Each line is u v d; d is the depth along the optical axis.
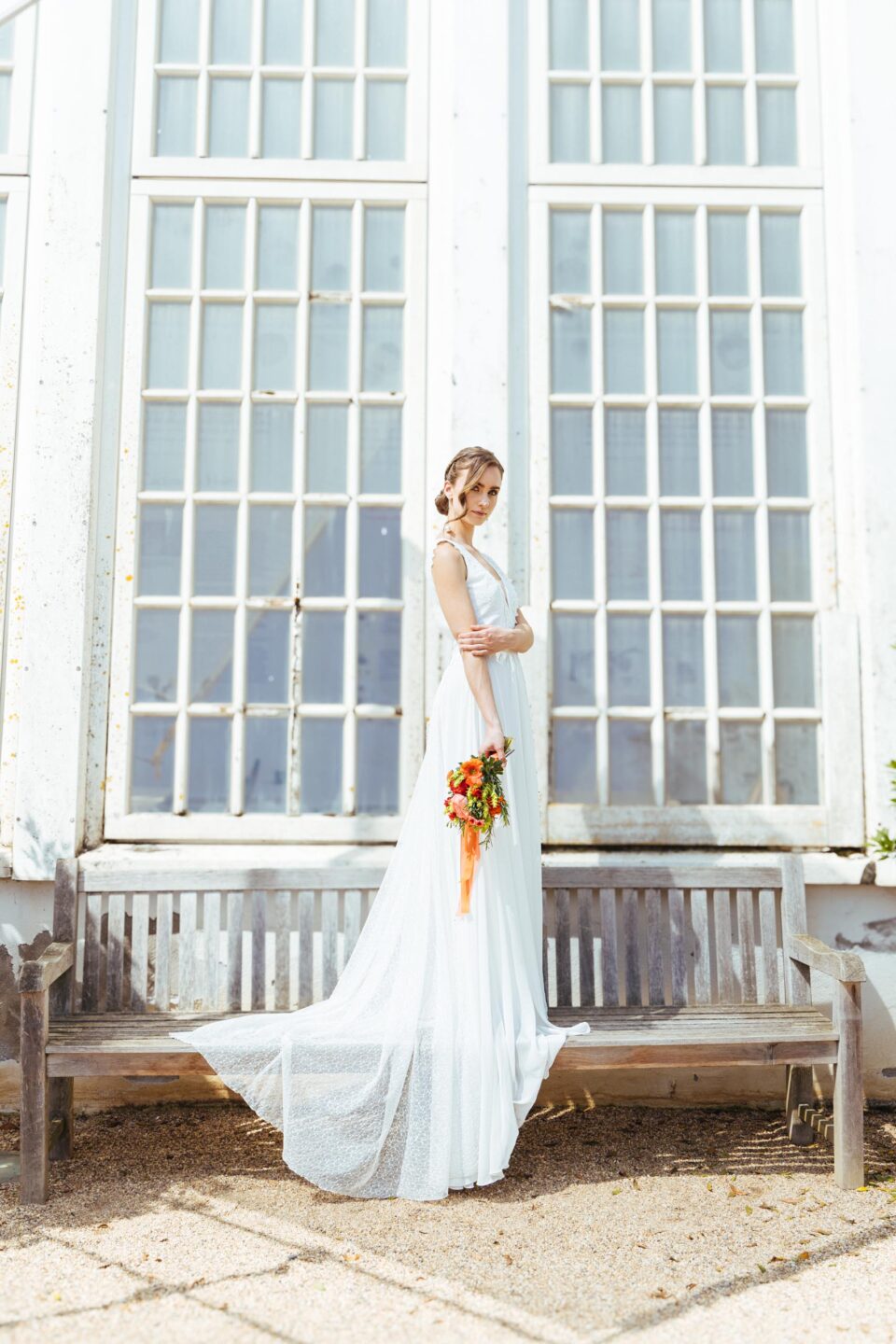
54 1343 1.99
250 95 3.77
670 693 3.66
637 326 3.78
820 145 3.82
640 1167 2.91
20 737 3.40
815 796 3.64
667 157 3.81
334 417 3.71
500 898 2.83
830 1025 2.90
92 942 3.12
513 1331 2.04
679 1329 2.05
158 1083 3.43
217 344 3.73
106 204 3.65
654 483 3.70
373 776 3.60
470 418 3.60
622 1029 2.86
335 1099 2.67
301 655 3.62
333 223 3.76
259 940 3.17
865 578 3.61
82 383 3.54
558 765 3.61
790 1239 2.45
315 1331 2.04
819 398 3.74
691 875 3.24
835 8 3.82
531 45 3.81
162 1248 2.38
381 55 3.81
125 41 3.75
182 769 3.55
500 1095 2.68
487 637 2.85
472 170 3.68
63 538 3.49
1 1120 3.30
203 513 3.66
